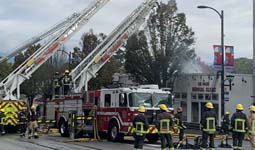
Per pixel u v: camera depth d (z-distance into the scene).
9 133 29.75
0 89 31.00
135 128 16.20
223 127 24.98
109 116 23.12
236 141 17.28
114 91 22.88
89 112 24.59
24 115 27.88
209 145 17.30
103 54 34.00
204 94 43.69
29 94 58.69
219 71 34.22
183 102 46.38
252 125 17.62
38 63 32.56
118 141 22.67
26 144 21.05
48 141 22.75
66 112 26.41
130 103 21.72
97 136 24.00
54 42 33.03
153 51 47.53
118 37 34.56
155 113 21.72
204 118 17.05
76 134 25.03
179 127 19.73
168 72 47.59
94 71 33.66
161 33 47.38
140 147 16.23
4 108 28.75
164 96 22.45
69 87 31.41
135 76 49.09
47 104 29.89
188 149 18.81
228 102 41.50
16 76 31.72
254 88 34.84
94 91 24.42
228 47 33.19
